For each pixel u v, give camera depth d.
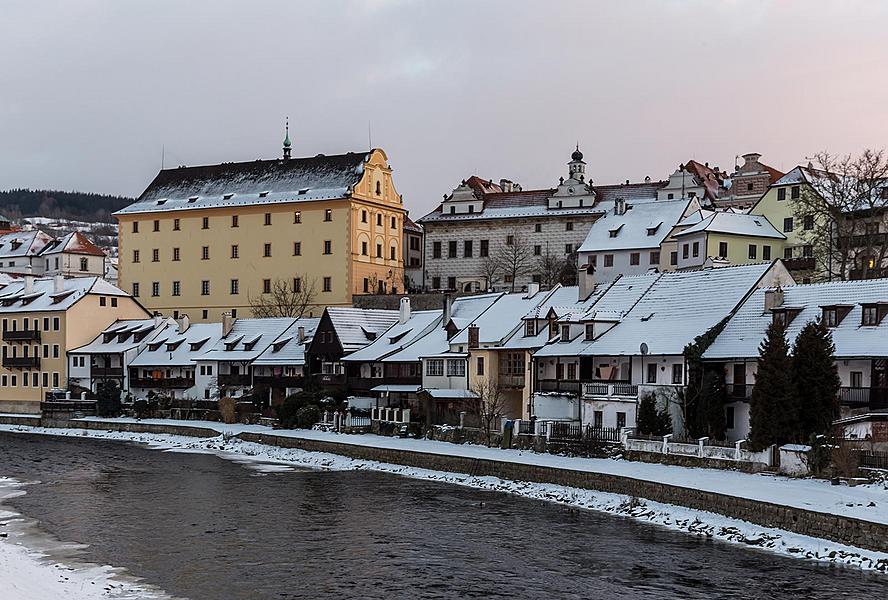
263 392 125.06
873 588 46.56
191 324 154.50
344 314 124.38
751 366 78.12
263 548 56.31
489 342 101.62
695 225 128.75
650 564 51.62
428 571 51.12
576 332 92.94
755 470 68.44
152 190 175.75
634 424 81.44
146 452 101.69
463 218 167.50
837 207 108.44
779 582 47.81
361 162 159.62
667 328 87.25
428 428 97.38
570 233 160.62
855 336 74.25
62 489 77.00
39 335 150.62
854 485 62.06
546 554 54.12
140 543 57.75
